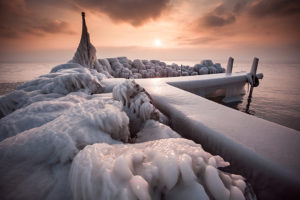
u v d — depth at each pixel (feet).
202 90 15.38
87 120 2.83
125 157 1.64
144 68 32.01
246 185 1.79
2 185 1.74
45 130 2.51
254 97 23.99
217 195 1.52
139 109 4.69
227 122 3.83
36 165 2.06
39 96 6.14
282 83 45.78
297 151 2.52
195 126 3.88
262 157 2.37
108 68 26.96
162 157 1.69
